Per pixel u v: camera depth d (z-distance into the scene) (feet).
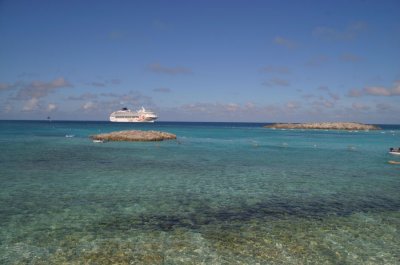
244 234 45.60
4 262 36.58
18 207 55.98
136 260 37.40
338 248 41.52
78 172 90.38
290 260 38.04
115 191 68.59
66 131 332.19
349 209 58.03
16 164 102.78
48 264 36.27
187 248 40.73
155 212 54.65
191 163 112.57
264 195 67.05
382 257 39.32
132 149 158.71
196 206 58.49
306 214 54.85
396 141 254.88
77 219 50.52
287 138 287.28
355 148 185.78
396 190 72.74
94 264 36.35
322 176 89.56
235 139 260.01
